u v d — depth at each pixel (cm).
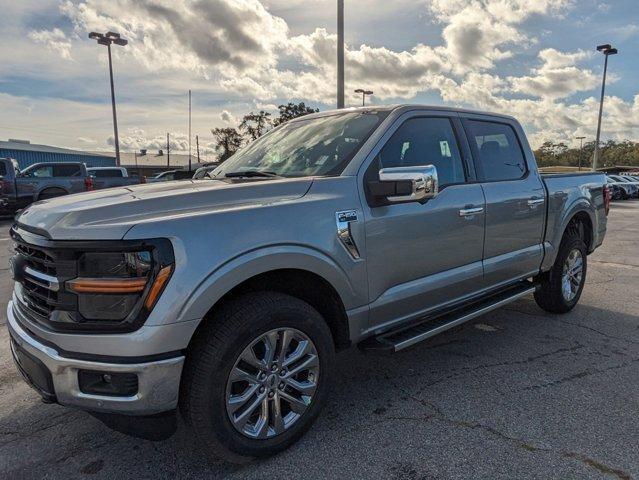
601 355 403
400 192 281
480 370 377
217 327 238
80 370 225
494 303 396
